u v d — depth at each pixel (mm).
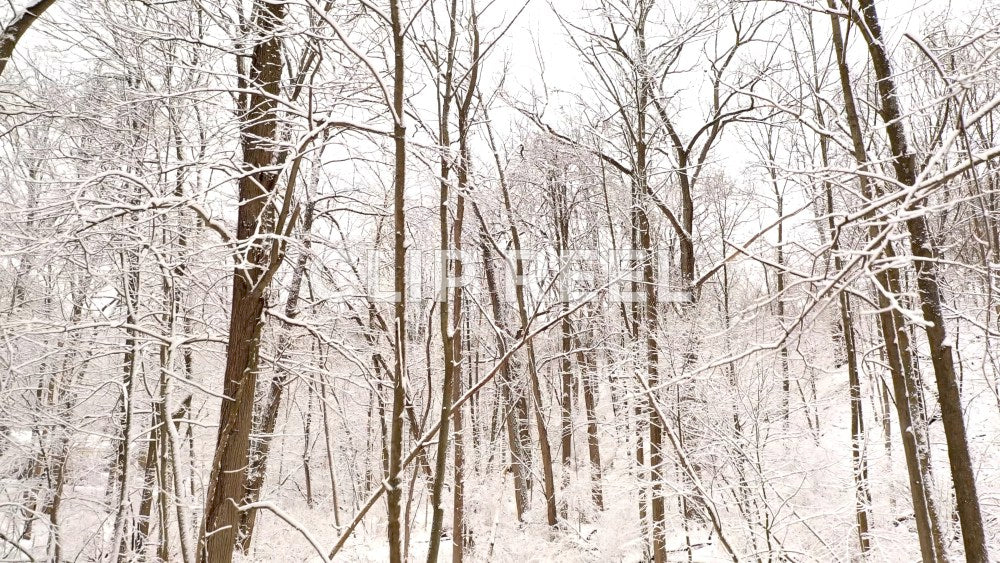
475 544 13344
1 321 6734
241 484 6086
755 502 7051
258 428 10711
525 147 13000
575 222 15688
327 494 17500
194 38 6160
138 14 6902
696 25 10180
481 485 14305
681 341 9156
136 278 8555
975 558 4062
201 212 5348
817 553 7605
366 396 13609
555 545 12430
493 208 7434
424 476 10523
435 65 4062
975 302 7438
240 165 6664
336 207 9367
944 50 3740
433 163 5246
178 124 7746
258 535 12055
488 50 4285
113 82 7840
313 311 9391
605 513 12375
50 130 7672
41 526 9711
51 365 9086
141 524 10477
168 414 7508
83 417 9078
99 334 8695
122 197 6758
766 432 8203
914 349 5609
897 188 4742
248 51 6457
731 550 4965
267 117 6590
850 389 9312
